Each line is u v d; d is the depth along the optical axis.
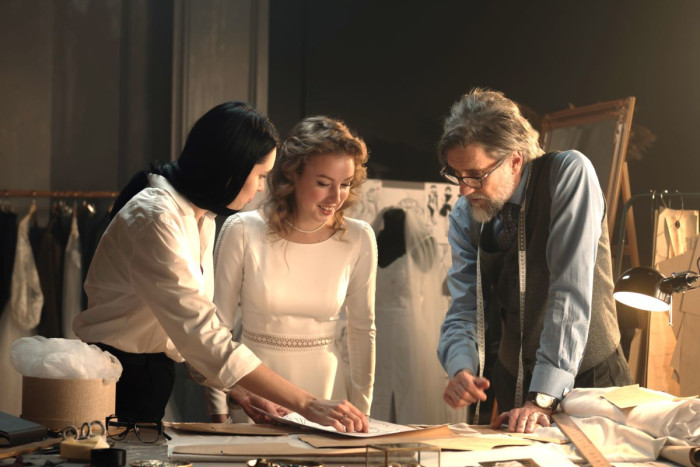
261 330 2.61
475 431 2.05
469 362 2.41
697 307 4.27
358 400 2.76
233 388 2.32
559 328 2.22
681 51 5.70
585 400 2.06
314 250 2.62
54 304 4.59
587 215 2.31
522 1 5.56
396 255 4.87
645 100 5.66
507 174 2.40
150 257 1.83
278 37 5.10
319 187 2.48
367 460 1.61
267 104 4.99
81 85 4.83
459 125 2.36
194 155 1.94
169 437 1.84
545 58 5.59
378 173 5.26
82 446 1.52
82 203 4.76
